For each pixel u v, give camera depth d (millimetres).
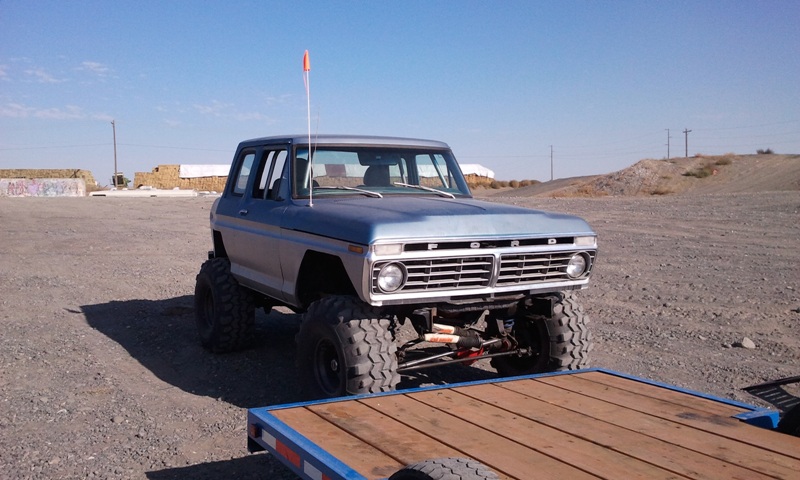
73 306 10000
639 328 8375
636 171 51500
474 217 5223
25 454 4848
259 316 9273
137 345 7828
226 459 4785
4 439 5121
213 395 6113
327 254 5410
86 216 26469
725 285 10680
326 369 5230
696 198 25953
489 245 5207
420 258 4902
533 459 3287
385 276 4828
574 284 5715
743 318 8711
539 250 5398
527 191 56062
